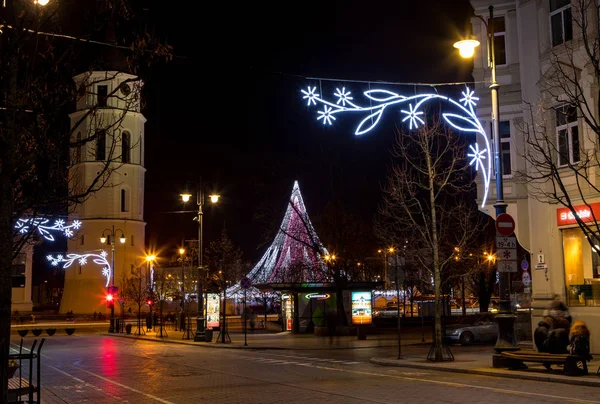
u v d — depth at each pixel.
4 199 9.95
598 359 20.78
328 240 45.69
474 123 25.69
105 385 18.39
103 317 83.94
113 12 11.72
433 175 24.70
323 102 19.17
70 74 11.77
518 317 32.25
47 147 11.18
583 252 22.91
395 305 72.69
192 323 67.88
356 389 15.83
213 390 16.45
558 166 23.62
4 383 9.48
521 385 15.99
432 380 17.42
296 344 35.69
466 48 18.42
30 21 10.70
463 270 47.78
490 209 26.53
